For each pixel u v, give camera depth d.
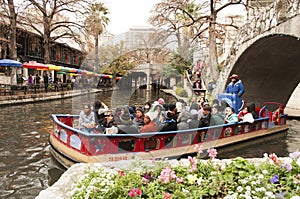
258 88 17.78
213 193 3.25
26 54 30.75
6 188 5.59
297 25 9.04
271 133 11.54
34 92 21.11
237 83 11.34
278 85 17.20
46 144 8.80
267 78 16.80
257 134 10.71
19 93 19.73
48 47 26.97
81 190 3.32
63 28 35.72
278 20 10.08
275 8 10.36
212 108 7.67
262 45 12.66
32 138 9.52
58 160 7.17
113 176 3.73
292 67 15.05
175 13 19.03
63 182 4.14
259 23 11.77
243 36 13.73
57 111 15.80
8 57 26.78
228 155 8.91
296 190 3.20
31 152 7.97
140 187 3.34
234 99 11.09
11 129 10.80
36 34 29.36
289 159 4.04
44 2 25.91
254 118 10.70
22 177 6.18
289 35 9.62
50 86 23.84
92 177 3.72
